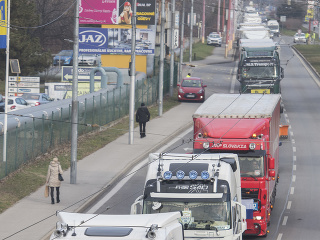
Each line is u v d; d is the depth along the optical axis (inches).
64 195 3238.2
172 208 2031.3
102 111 5280.5
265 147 2576.3
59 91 6830.7
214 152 2576.3
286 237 2687.0
